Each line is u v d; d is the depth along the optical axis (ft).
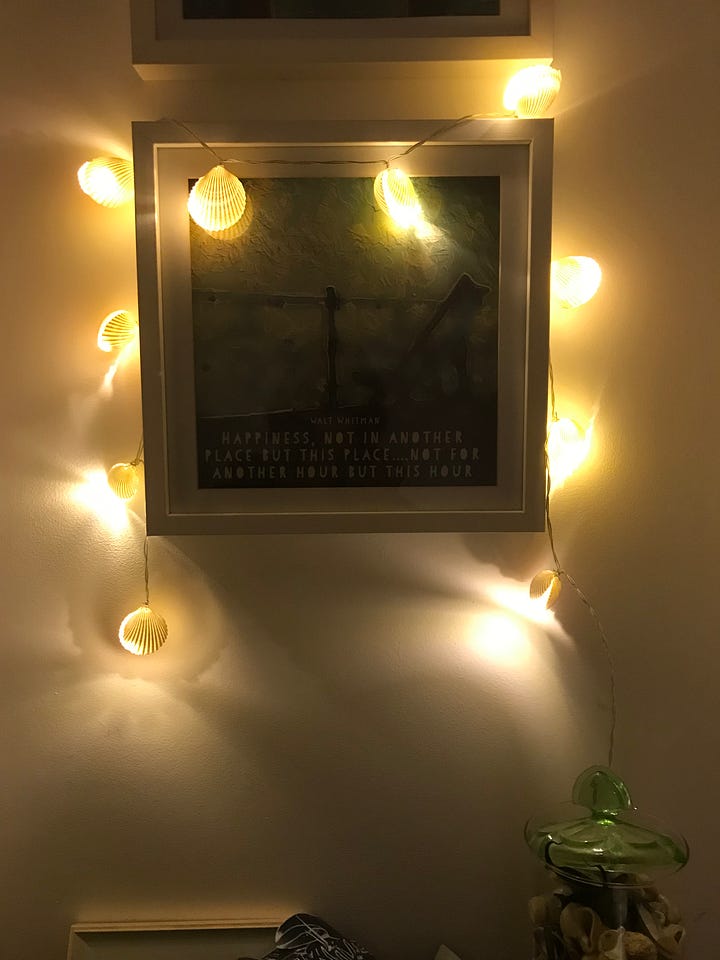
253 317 4.07
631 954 3.48
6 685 4.32
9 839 4.36
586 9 4.10
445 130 3.93
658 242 4.21
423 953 4.38
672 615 4.36
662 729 4.39
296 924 4.21
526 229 4.03
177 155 3.96
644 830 3.78
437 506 4.16
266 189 4.01
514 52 3.89
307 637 4.33
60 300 4.18
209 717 4.34
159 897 4.39
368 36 3.90
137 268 3.95
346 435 4.13
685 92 4.14
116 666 4.33
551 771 4.39
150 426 4.03
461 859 4.39
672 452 4.29
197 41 3.89
